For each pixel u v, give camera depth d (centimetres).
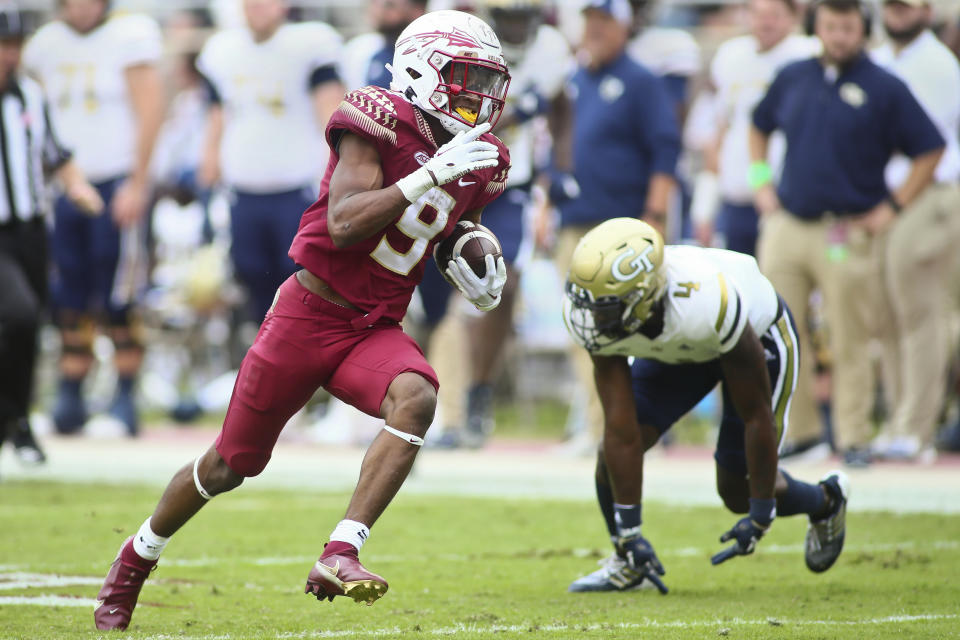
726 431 1862
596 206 3609
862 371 3331
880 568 2023
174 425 4734
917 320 3512
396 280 1518
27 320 2853
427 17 1522
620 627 1562
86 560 2034
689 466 3488
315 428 4412
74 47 4022
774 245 3384
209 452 1538
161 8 5381
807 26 3394
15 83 2930
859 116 3262
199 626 1561
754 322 1795
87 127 4016
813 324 3719
